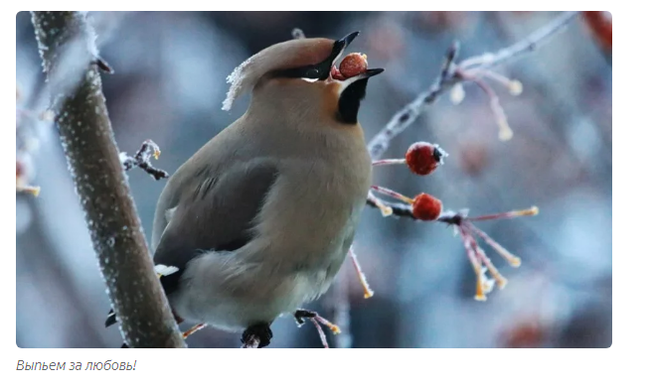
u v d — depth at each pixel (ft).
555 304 39.29
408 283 41.34
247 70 28.37
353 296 40.55
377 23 42.45
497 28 42.09
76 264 38.63
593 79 42.63
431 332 40.29
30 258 37.99
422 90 42.22
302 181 27.37
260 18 42.93
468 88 43.01
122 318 20.39
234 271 27.25
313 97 27.84
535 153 42.70
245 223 27.48
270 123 28.04
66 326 37.93
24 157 23.11
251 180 27.61
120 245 19.66
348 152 27.68
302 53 27.96
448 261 41.78
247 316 27.81
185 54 42.86
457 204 42.16
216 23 43.32
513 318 39.32
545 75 42.86
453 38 42.04
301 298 27.76
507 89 42.93
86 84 18.66
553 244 41.47
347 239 27.99
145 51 42.50
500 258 41.47
